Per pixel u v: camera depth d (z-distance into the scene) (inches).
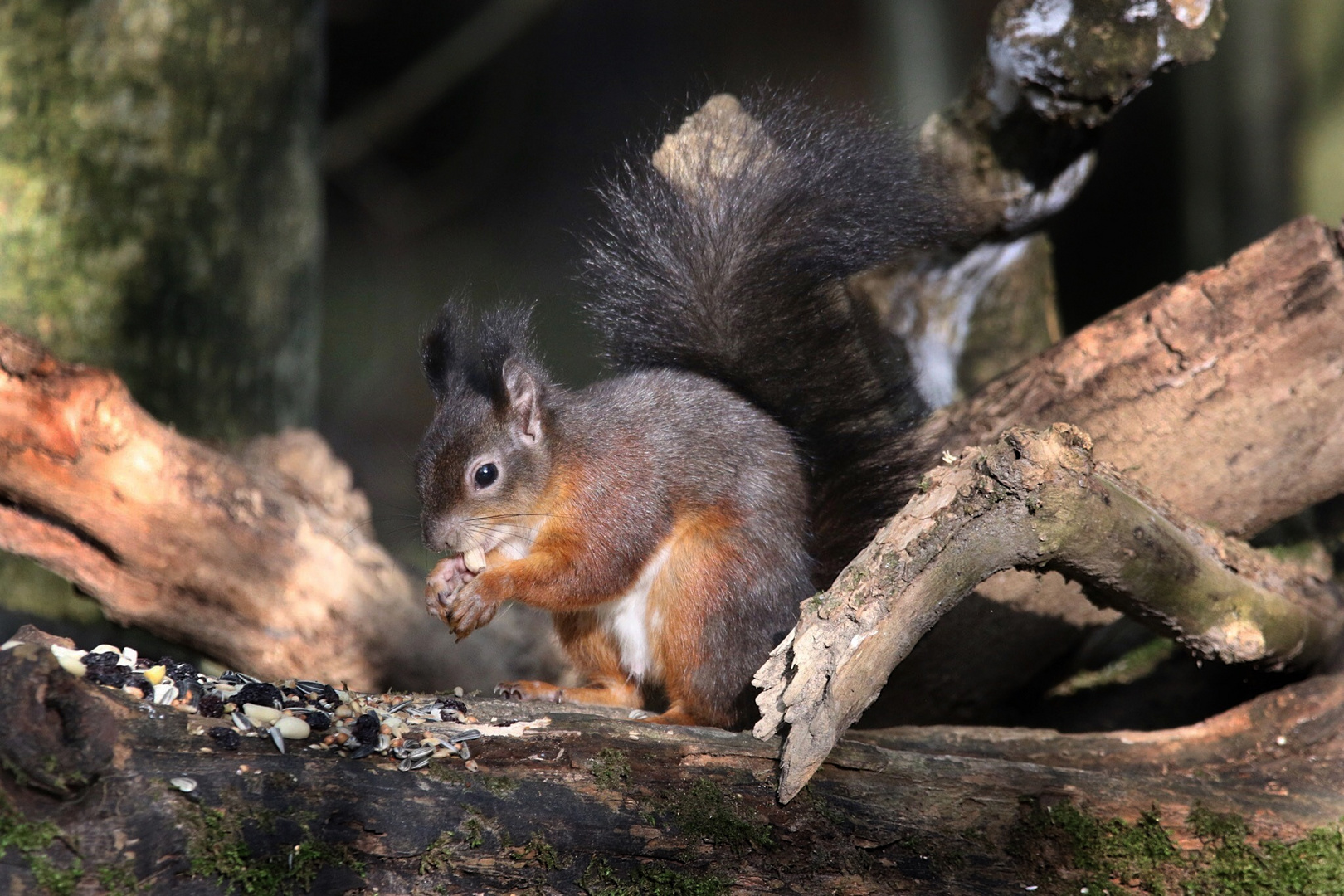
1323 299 338.0
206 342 491.2
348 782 224.5
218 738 221.8
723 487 326.3
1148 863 260.7
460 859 229.5
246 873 211.9
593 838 237.1
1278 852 265.1
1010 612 371.6
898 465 343.0
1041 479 253.8
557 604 330.6
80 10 455.5
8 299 453.7
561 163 1162.6
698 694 317.4
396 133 1124.5
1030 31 362.6
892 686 377.1
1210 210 698.8
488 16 1050.1
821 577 330.6
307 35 528.1
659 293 358.9
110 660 238.4
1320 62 645.3
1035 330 459.2
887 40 900.0
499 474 337.7
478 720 256.1
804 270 351.6
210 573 370.6
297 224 533.3
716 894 239.8
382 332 1008.2
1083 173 409.1
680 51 1160.8
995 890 251.1
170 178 476.1
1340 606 330.6
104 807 203.3
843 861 247.3
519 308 387.2
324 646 390.3
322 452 428.8
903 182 352.2
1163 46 357.4
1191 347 349.1
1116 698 400.5
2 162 451.5
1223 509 357.7
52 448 336.8
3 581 444.1
